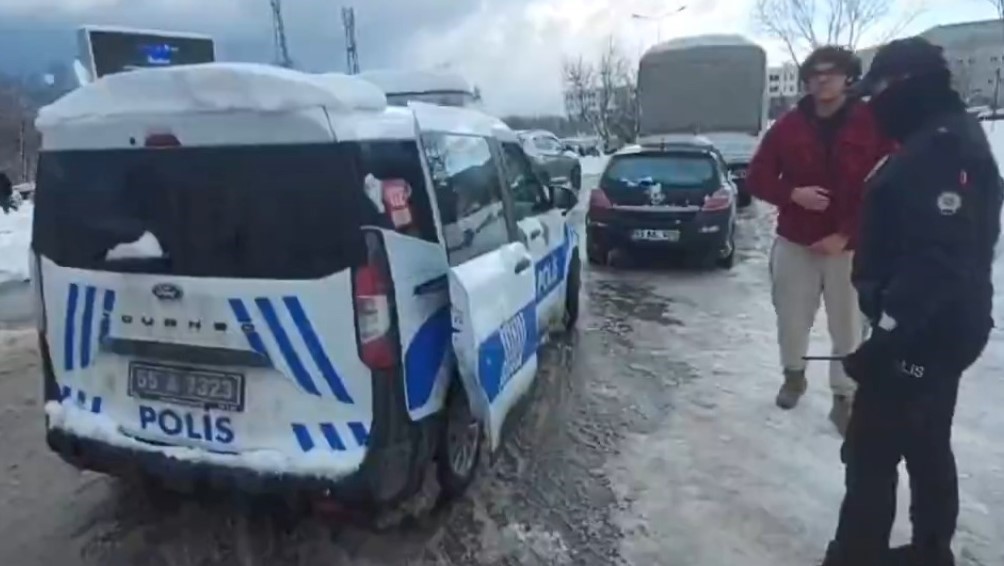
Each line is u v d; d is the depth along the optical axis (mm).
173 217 3033
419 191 3227
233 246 2965
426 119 3582
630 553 3355
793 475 4031
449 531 3506
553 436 4551
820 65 4043
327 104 2846
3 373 5805
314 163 2867
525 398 4211
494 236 3928
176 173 3006
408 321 3043
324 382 2963
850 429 2824
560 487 3926
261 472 2982
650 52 17781
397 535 3471
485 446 3854
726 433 4570
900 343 2539
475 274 3428
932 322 2510
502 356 3619
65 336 3330
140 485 3893
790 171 4266
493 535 3482
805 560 3287
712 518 3627
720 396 5180
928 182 2465
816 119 4172
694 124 17562
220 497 3715
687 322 7059
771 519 3609
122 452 3178
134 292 3117
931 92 2533
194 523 3580
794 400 4809
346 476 2936
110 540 3469
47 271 3324
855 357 2684
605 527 3559
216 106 2891
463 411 3584
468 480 3758
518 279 3975
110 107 3053
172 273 3055
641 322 7059
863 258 2656
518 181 5379
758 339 6500
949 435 2750
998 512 3621
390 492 3025
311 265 2898
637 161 9531
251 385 3031
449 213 3439
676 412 4910
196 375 3094
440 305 3283
